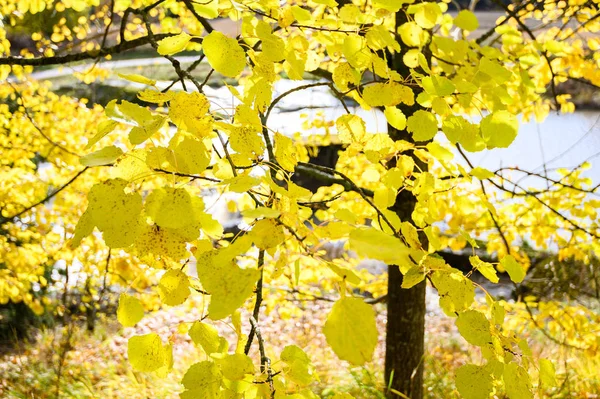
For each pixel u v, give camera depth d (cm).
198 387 89
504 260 108
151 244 82
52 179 364
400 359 364
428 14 131
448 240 326
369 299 374
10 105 420
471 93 131
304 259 288
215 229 91
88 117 371
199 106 93
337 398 94
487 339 99
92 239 349
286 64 134
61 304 505
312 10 283
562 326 352
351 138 133
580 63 299
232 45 97
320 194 320
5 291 356
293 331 594
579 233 325
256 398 93
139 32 391
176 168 90
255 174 113
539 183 721
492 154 847
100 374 496
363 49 124
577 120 905
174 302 98
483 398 94
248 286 78
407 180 149
